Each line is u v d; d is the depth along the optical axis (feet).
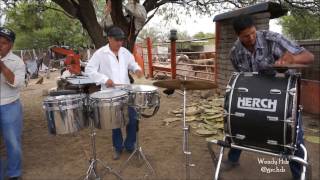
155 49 45.73
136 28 21.88
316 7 30.66
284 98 9.34
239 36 10.82
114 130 14.38
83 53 58.34
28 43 98.84
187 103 24.67
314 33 66.80
